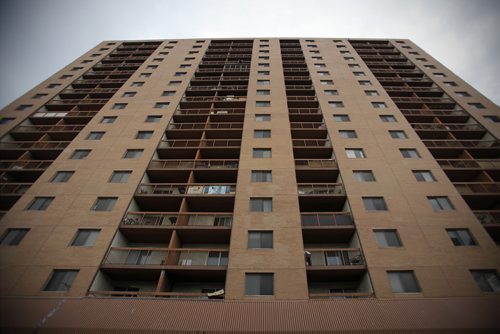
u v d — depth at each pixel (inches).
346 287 713.6
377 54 1784.0
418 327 506.9
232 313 551.8
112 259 718.5
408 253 680.4
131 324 526.3
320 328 511.5
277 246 695.7
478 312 537.0
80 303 578.2
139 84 1409.9
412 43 1898.4
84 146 1006.4
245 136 1034.1
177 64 1609.3
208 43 1916.8
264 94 1302.9
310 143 1098.1
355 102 1225.4
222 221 902.4
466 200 879.1
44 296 605.3
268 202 806.5
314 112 1245.7
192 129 1107.9
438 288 613.0
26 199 812.6
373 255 681.0
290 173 884.6
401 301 574.6
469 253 676.7
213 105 1290.6
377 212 775.1
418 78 1552.7
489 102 1280.8
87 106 1310.3
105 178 884.6
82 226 748.6
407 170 895.7
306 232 763.4
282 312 551.2
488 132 1113.4
